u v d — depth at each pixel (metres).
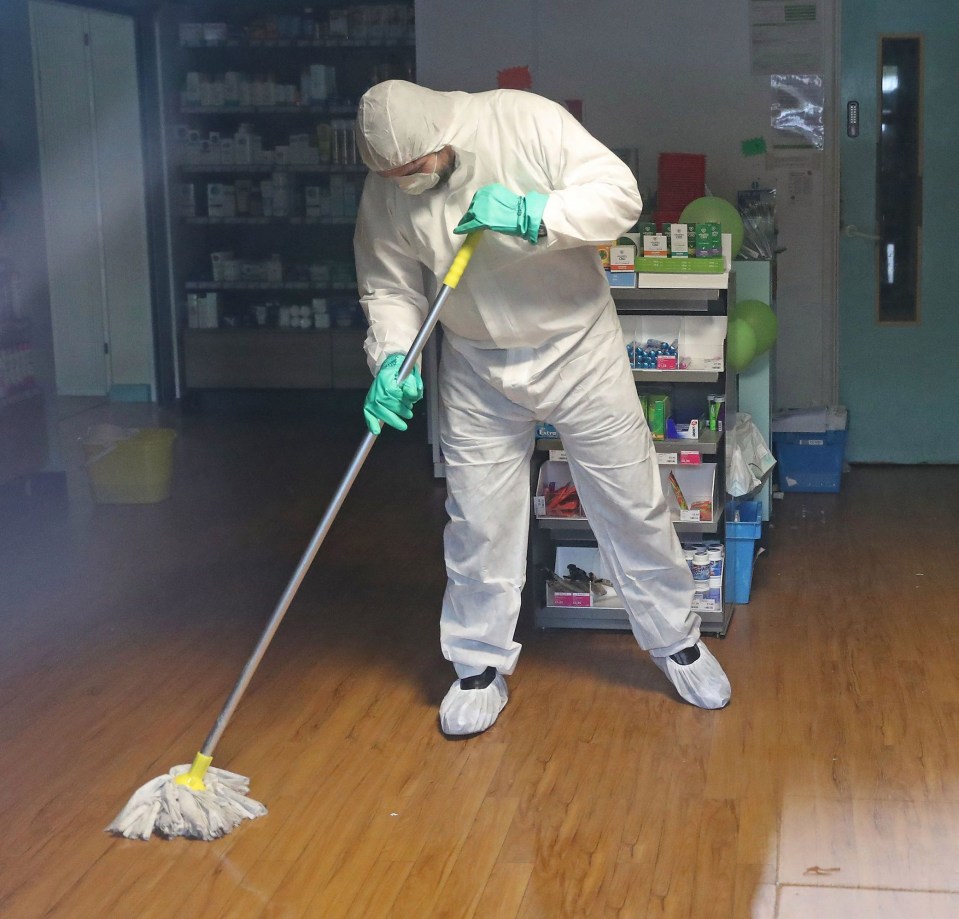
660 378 3.30
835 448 4.87
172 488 5.25
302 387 6.99
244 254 7.47
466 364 2.76
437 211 2.55
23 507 4.80
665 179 4.38
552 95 5.16
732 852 2.32
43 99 6.97
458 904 2.18
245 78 6.89
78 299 7.24
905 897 2.17
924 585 3.79
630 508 2.83
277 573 4.08
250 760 2.74
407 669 3.24
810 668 3.17
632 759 2.70
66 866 2.34
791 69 5.01
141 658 3.36
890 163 5.15
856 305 5.26
